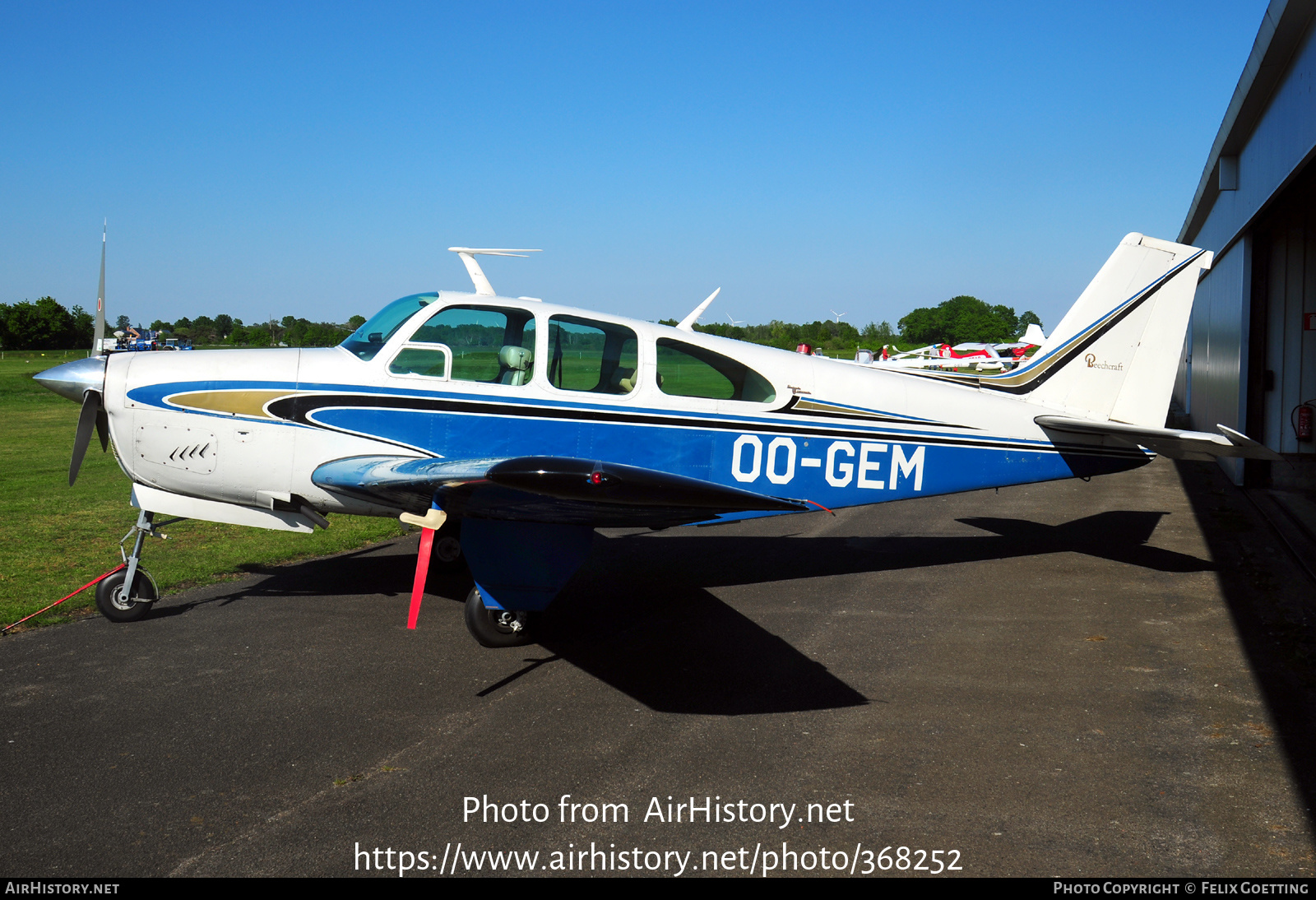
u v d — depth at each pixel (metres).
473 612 4.43
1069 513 8.34
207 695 3.83
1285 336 10.94
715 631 4.78
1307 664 4.01
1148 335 6.36
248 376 4.97
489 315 5.15
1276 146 7.56
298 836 2.68
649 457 5.32
